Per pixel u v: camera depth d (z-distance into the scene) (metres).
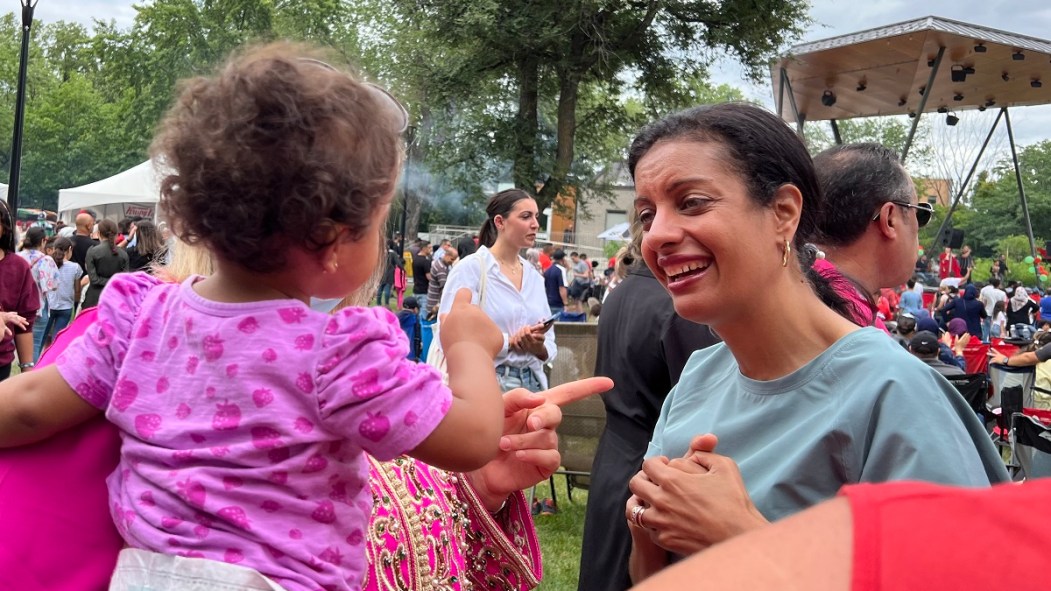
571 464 5.56
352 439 1.22
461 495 1.71
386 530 1.48
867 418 1.49
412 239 39.19
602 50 23.11
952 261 22.02
